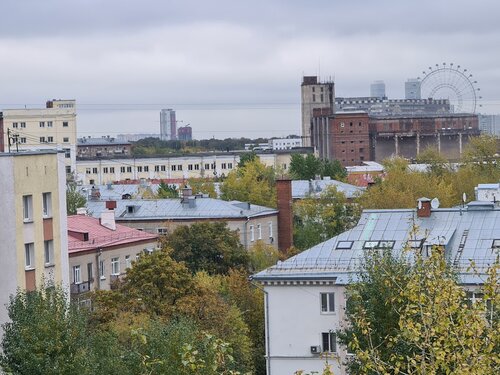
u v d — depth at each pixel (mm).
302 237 187625
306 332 102938
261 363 114250
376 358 42625
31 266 106562
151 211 187000
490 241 104062
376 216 111250
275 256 157000
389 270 69750
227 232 150125
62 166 111688
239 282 120438
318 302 102750
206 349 51312
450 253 100750
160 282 105062
